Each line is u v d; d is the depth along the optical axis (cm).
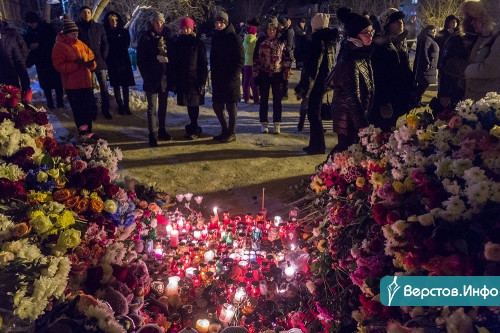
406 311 189
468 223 181
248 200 511
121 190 290
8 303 188
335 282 264
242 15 2981
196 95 697
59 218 232
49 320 199
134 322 242
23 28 1670
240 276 342
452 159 207
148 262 361
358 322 224
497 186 175
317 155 658
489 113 216
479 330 158
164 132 727
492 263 166
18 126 307
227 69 660
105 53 807
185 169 599
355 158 300
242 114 934
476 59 389
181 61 669
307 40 809
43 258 203
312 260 319
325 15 568
